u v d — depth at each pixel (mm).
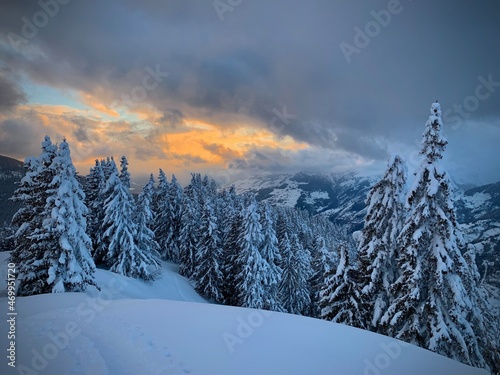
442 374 7895
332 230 102125
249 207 33562
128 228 32781
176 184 51094
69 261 19109
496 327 19438
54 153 19734
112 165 33000
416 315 14719
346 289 18453
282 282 38344
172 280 37062
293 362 7926
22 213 19969
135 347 8625
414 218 14953
